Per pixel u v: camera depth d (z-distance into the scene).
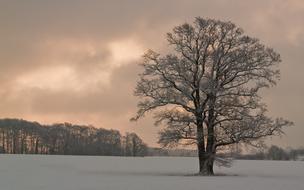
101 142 182.50
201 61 52.19
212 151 51.84
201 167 53.12
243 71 51.62
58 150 186.25
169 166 88.81
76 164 89.12
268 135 50.81
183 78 51.72
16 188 36.09
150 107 52.12
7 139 181.12
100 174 56.16
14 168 68.19
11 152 181.50
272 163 119.12
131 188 35.91
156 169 74.25
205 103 51.50
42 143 185.38
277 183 41.38
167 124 52.19
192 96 51.94
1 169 64.94
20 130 183.25
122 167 81.00
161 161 122.44
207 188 36.03
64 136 187.50
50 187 36.94
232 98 51.44
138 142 172.38
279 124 50.88
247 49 51.84
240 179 46.34
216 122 51.66
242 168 83.44
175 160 134.00
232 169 78.62
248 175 56.16
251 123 50.62
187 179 45.53
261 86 51.78
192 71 51.91
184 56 52.56
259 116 51.41
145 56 52.66
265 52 51.59
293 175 57.94
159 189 35.12
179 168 79.12
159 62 52.09
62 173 57.75
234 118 51.47
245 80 51.84
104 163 98.00
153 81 52.50
